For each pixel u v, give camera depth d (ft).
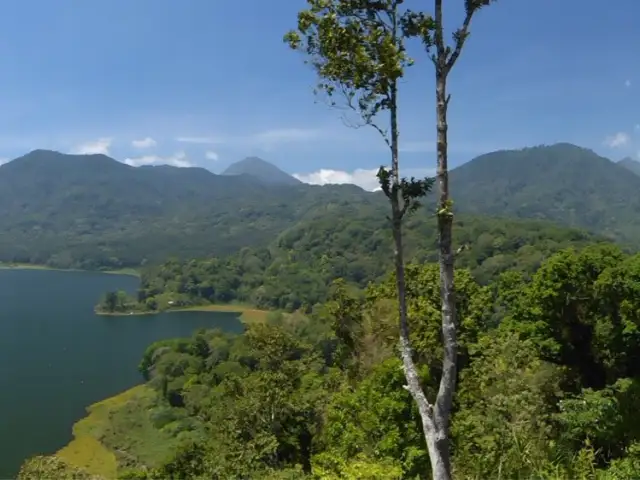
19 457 172.65
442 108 31.99
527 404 52.70
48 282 620.90
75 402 227.81
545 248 375.04
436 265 90.02
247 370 237.86
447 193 31.73
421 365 69.77
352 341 96.53
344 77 33.58
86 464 170.19
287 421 108.47
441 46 32.19
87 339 346.74
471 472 49.08
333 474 55.72
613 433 56.29
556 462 45.47
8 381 252.01
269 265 596.70
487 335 80.64
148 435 196.13
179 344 277.03
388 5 33.30
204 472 103.30
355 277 512.63
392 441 59.41
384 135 33.78
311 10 33.91
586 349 89.20
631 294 78.89
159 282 520.42
